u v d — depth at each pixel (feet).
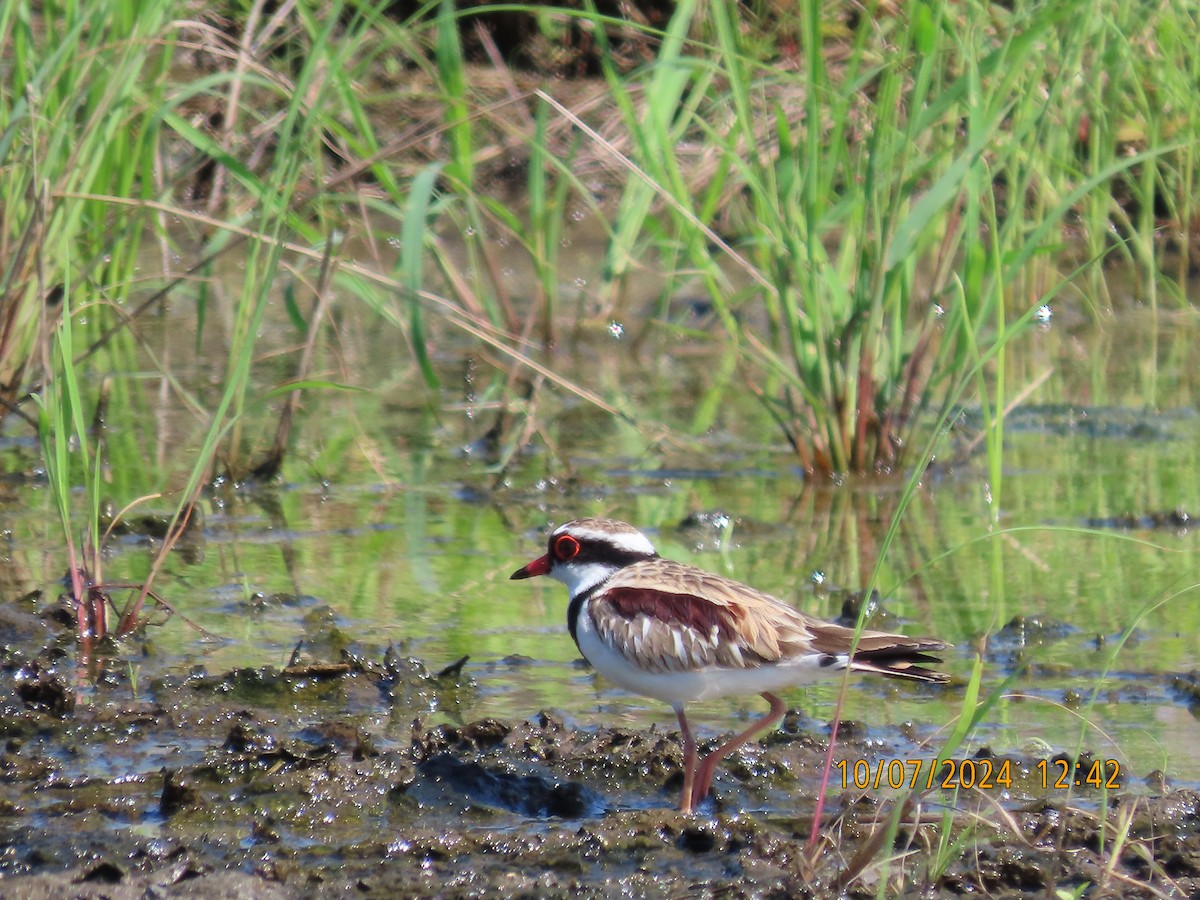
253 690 32.42
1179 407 57.31
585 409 57.47
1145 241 66.90
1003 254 47.70
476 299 60.85
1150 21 65.87
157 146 56.54
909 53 48.21
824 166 48.98
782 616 27.96
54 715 30.99
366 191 65.31
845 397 48.37
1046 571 40.70
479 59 78.84
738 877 24.91
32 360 48.98
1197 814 27.07
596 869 25.30
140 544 41.96
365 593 38.68
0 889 23.13
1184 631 36.17
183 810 26.99
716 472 49.65
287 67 58.34
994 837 26.45
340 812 27.30
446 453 51.75
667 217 66.13
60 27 53.21
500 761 28.99
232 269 74.59
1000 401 35.86
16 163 43.91
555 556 30.66
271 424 54.49
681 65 51.26
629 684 28.86
